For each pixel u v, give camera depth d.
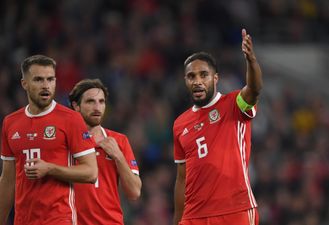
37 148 25.88
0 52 62.09
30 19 66.44
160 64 67.88
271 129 64.25
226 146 27.58
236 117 27.75
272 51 82.56
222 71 68.62
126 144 29.67
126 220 49.53
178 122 28.69
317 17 86.00
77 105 29.19
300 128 68.19
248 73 26.80
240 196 27.30
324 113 71.75
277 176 57.81
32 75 25.83
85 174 25.77
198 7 76.44
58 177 25.48
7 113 54.75
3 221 27.12
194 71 27.98
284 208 56.19
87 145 26.11
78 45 65.19
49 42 64.56
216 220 27.30
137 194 28.98
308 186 57.94
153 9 73.50
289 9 84.62
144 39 69.12
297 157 61.38
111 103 60.28
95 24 68.69
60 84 61.00
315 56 83.12
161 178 53.31
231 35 77.00
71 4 69.12
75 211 26.11
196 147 27.86
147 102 60.94
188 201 28.03
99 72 62.69
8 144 26.50
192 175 27.88
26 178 25.89
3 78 58.16
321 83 80.00
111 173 28.83
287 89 72.06
